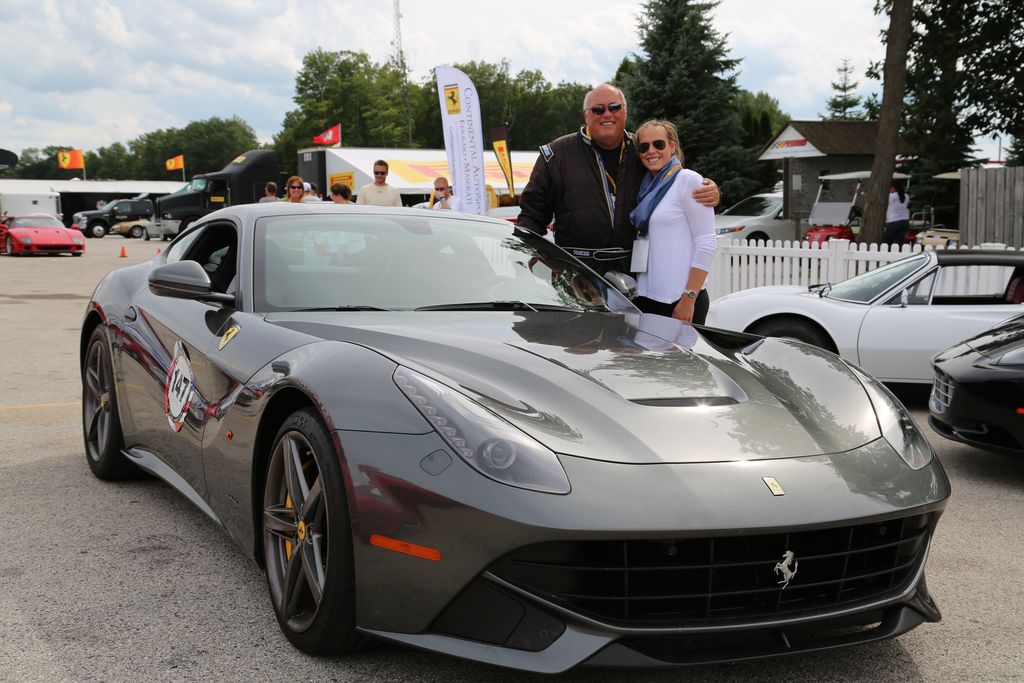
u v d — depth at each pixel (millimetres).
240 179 34688
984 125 22234
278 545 2539
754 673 2344
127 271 4191
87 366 4129
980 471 4660
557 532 1929
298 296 2988
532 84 107438
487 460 2020
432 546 2029
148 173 168500
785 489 2082
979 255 6289
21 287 15570
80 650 2379
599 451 2086
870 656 2461
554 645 2004
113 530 3340
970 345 4711
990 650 2510
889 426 2465
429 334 2625
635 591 2066
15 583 2832
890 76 15938
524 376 2344
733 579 2102
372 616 2139
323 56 92875
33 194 45375
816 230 20016
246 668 2291
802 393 2551
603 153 4469
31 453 4492
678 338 2924
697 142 31219
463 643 2045
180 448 3166
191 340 3107
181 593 2771
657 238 4371
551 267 3521
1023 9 20734
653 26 31406
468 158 11828
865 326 6242
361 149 26344
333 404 2250
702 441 2172
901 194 18234
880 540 2244
